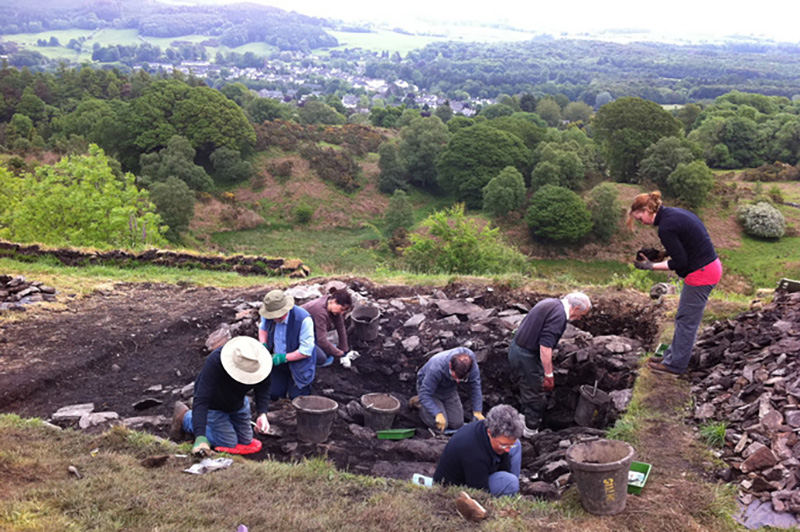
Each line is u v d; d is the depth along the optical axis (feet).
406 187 249.55
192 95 255.70
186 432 18.11
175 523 12.50
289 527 12.87
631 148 242.17
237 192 229.25
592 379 24.63
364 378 25.94
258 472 15.57
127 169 260.21
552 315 21.01
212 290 36.29
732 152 331.16
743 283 160.04
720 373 20.56
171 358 26.00
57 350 24.99
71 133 307.58
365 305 28.63
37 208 88.94
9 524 11.32
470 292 33.55
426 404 19.89
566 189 199.93
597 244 197.47
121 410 20.98
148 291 35.42
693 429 18.13
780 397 17.56
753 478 15.02
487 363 26.48
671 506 14.25
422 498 14.76
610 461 14.44
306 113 395.96
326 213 223.71
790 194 248.73
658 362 22.22
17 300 30.83
